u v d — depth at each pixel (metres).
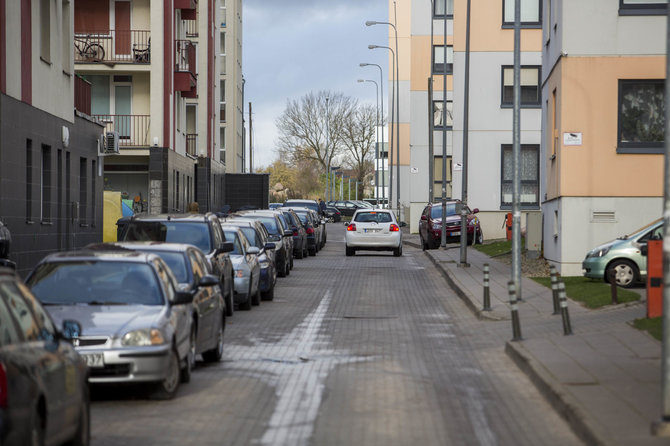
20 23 24.86
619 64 27.83
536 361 13.69
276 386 12.73
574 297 22.30
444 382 13.06
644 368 12.84
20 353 7.04
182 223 21.05
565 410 10.49
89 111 34.72
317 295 26.97
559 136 28.20
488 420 10.52
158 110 46.50
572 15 27.81
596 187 27.88
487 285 21.56
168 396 11.71
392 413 10.89
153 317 11.93
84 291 12.63
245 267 22.56
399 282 31.34
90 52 45.94
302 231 44.41
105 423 10.35
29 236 25.50
